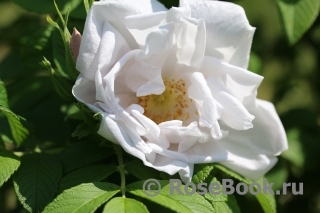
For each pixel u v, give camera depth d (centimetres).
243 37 35
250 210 43
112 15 33
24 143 38
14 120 36
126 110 34
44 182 34
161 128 34
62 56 39
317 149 45
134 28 33
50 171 35
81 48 33
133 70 34
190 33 34
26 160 35
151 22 33
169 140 34
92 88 34
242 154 36
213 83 35
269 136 37
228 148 36
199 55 35
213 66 35
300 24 39
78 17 39
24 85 44
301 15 39
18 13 51
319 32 50
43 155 36
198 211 32
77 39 34
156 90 34
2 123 39
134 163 35
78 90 33
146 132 33
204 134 34
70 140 40
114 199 32
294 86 52
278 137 37
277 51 53
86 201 32
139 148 32
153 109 36
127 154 36
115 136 32
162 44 33
